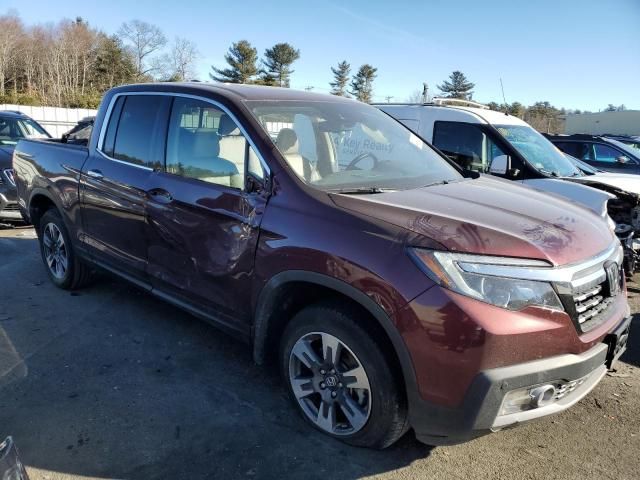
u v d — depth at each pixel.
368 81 78.19
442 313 2.33
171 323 4.42
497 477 2.69
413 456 2.83
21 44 65.75
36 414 3.10
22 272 5.69
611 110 62.03
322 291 2.89
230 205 3.18
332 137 3.59
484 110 7.21
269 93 3.71
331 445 2.90
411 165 3.75
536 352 2.35
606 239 2.91
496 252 2.40
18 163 5.41
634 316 5.07
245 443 2.90
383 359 2.58
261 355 3.15
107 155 4.27
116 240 4.15
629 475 2.73
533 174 6.18
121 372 3.62
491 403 2.30
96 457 2.75
